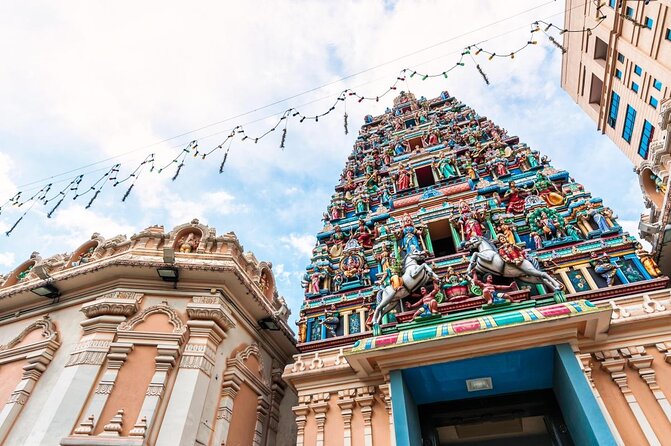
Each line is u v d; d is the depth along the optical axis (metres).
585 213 12.25
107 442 7.99
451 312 10.27
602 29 28.95
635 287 9.61
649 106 26.42
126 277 11.19
